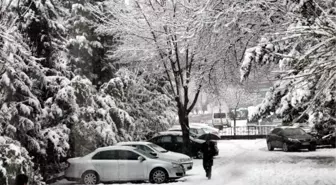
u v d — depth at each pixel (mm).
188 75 24453
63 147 18703
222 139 45156
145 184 17000
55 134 18375
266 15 12922
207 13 13031
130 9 24656
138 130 28234
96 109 22719
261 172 17859
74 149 21562
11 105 16328
